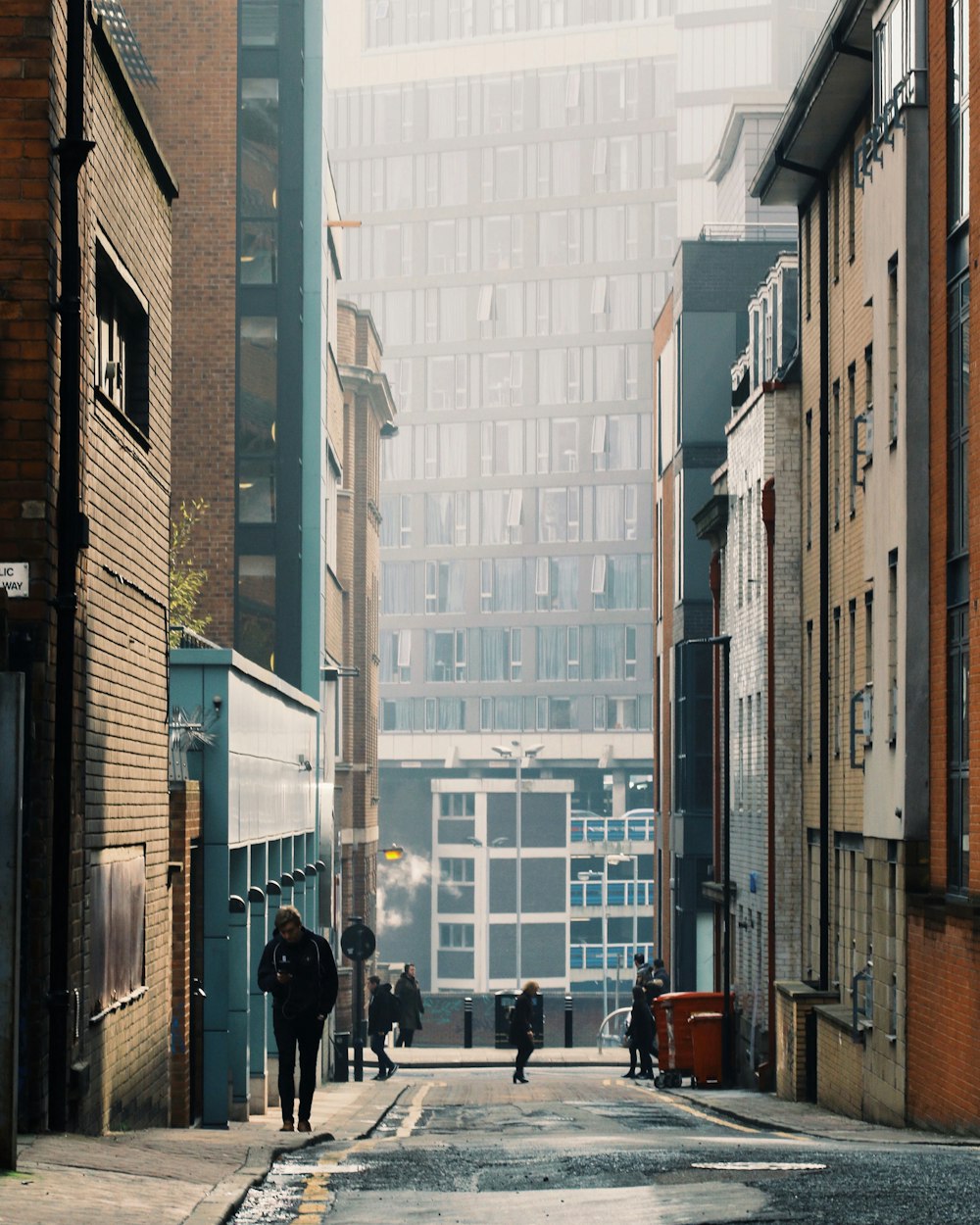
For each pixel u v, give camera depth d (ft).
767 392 135.13
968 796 79.77
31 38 51.47
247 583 153.99
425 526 549.54
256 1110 92.89
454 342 555.28
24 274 51.34
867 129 108.58
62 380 52.65
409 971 193.47
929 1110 80.48
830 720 119.44
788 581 134.41
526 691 529.86
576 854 477.36
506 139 556.10
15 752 39.22
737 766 158.20
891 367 93.20
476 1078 150.71
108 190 58.95
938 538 85.10
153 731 68.28
